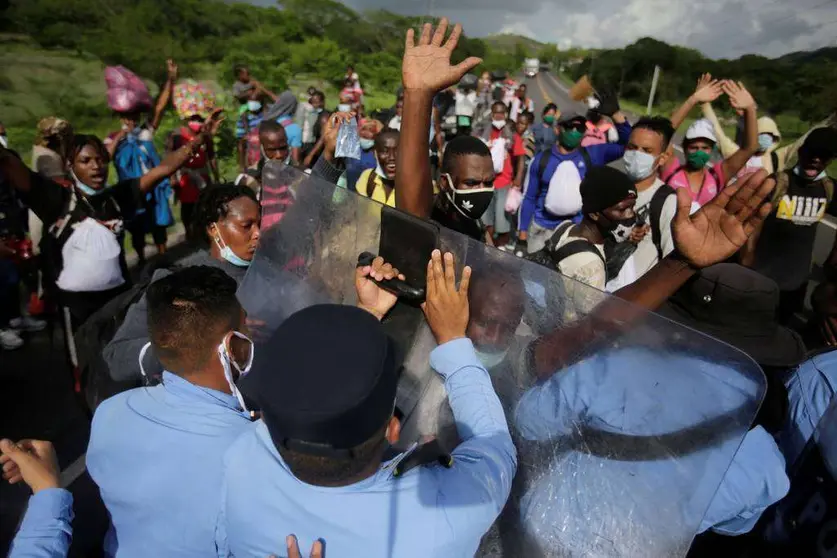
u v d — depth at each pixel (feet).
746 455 4.69
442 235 4.32
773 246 13.61
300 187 5.28
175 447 4.37
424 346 4.51
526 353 4.16
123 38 41.32
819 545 4.17
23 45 38.04
